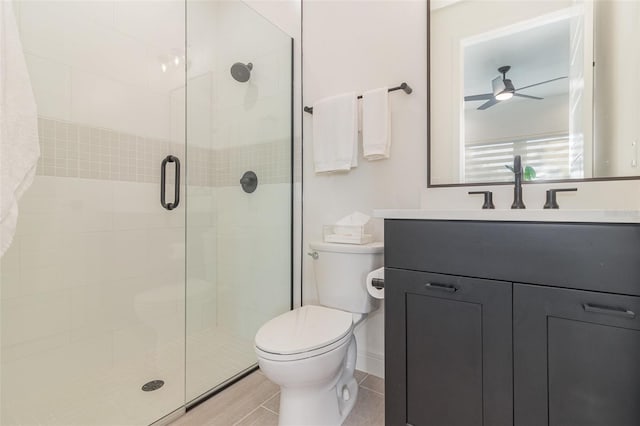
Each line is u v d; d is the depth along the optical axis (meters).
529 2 1.25
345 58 1.70
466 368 0.89
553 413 0.78
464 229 0.90
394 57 1.55
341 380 1.35
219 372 1.63
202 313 1.98
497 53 1.31
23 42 1.31
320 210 1.80
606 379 0.72
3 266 1.27
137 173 1.71
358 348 1.66
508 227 0.83
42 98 1.37
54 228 1.41
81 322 1.49
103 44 1.58
